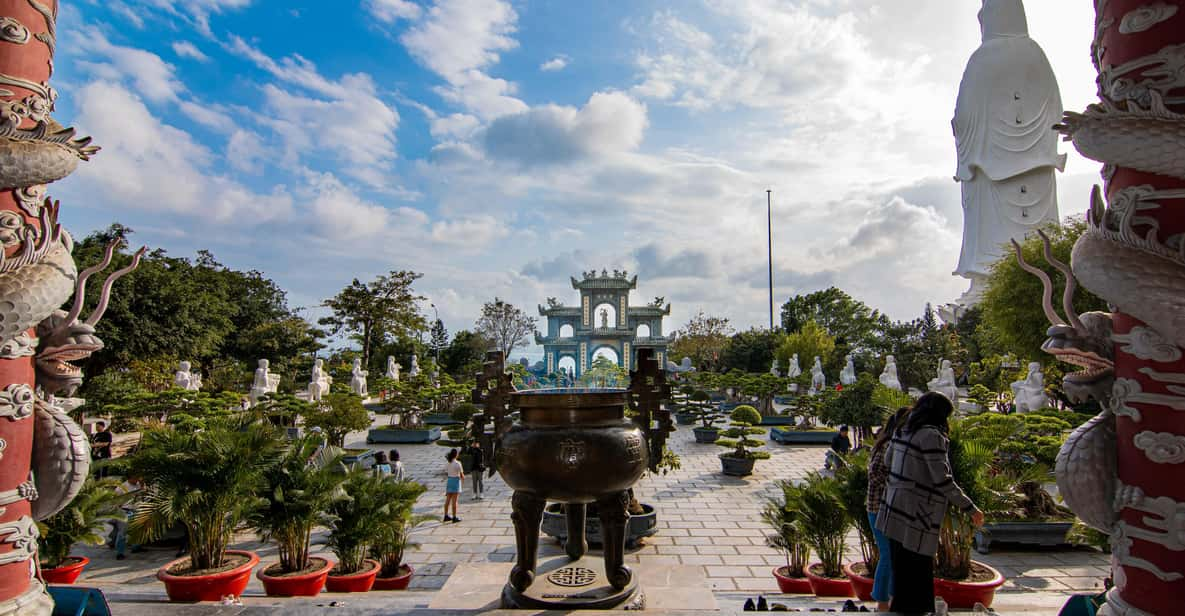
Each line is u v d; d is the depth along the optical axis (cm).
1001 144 3744
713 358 6775
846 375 4156
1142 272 314
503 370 525
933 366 4216
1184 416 306
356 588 908
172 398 2308
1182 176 313
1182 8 312
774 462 2280
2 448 329
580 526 582
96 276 2766
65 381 365
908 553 481
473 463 1703
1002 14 3778
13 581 335
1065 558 1155
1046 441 1216
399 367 5625
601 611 456
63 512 877
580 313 7531
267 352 4716
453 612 448
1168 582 307
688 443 2797
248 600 502
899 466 489
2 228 326
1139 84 318
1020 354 2431
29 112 337
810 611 474
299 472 901
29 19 343
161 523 810
